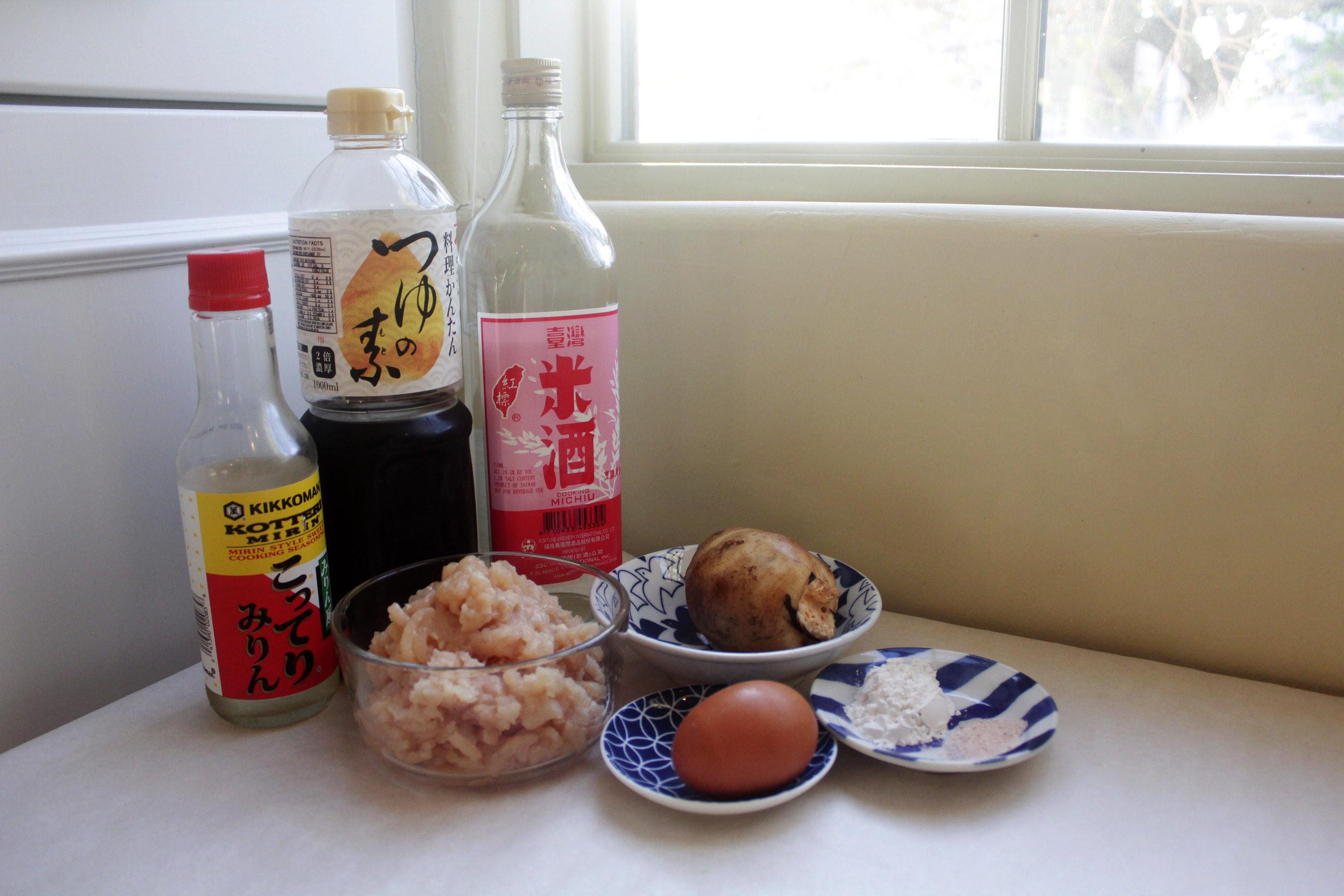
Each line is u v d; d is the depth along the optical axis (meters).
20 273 0.52
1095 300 0.59
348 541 0.57
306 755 0.52
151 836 0.45
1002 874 0.43
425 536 0.58
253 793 0.49
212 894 0.42
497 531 0.64
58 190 0.53
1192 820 0.46
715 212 0.69
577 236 0.66
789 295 0.68
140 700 0.57
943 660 0.58
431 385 0.56
